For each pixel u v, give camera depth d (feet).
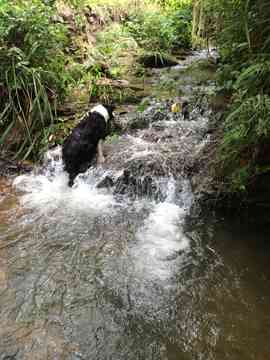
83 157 13.74
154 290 9.04
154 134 15.31
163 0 31.55
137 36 25.41
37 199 12.69
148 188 12.80
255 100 10.04
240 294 8.90
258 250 10.32
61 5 21.47
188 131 15.25
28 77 15.21
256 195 11.48
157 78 20.51
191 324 8.12
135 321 8.20
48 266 9.71
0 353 7.32
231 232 11.04
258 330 7.96
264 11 11.22
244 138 10.63
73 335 7.82
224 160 12.07
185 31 26.94
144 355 7.43
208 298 8.79
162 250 10.35
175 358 7.37
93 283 9.23
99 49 21.47
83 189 13.38
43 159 14.56
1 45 14.87
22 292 8.87
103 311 8.44
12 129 15.24
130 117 16.22
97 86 17.65
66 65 18.15
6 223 11.32
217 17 14.25
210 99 16.44
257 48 12.02
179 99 17.13
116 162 13.69
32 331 7.86
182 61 23.86
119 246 10.49
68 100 17.11
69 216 11.78
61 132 15.26
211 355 7.41
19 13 14.96
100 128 14.02
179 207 12.26
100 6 26.04
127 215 11.88
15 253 10.11
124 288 9.09
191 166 13.08
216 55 23.34
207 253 10.23
